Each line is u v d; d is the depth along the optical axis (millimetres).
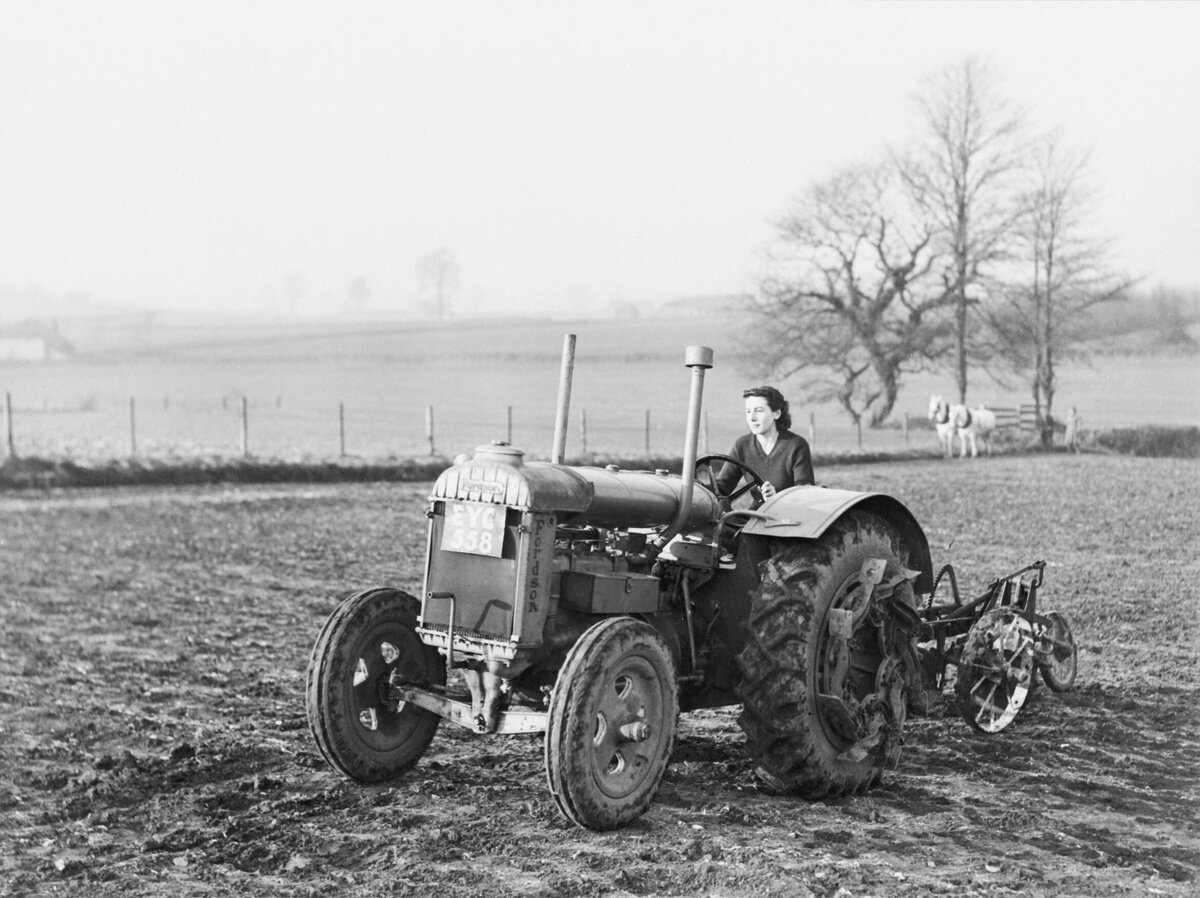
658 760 4520
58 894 3855
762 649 4762
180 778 5188
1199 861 4008
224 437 33844
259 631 8836
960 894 3646
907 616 5215
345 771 4926
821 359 39312
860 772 4863
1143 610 8367
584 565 4730
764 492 5410
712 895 3668
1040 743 5656
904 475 19438
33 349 91250
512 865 3988
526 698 5133
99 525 15547
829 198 37906
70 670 7512
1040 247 23156
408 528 15188
